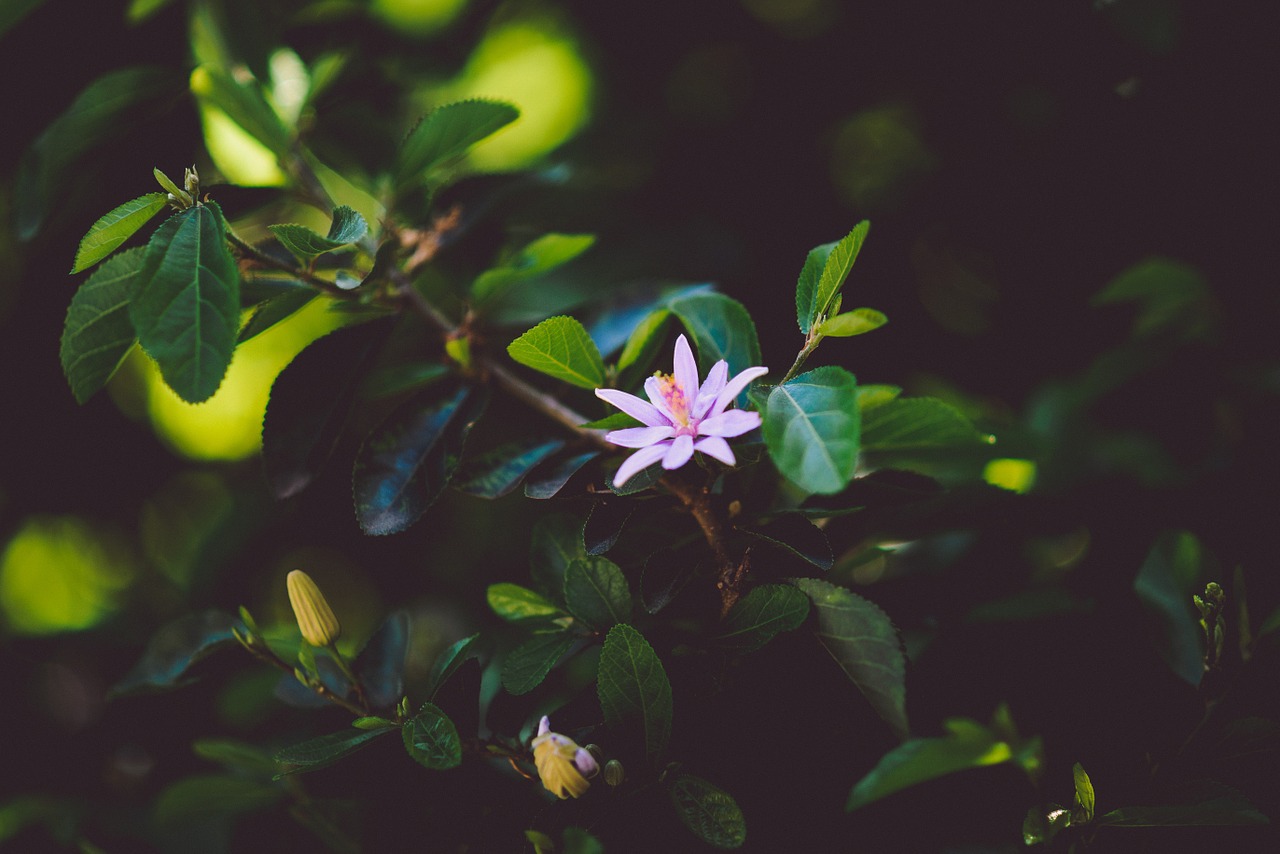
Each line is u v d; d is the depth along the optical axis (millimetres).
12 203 566
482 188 552
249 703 590
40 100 612
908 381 620
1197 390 581
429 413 513
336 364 511
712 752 477
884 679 463
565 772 455
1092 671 506
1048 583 548
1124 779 488
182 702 598
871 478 492
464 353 518
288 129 568
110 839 583
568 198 603
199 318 455
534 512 632
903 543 530
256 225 604
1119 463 573
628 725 463
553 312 545
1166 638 502
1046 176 601
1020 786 493
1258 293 577
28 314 626
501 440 620
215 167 622
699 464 466
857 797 446
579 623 488
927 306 627
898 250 625
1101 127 590
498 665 564
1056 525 543
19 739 616
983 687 505
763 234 632
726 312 495
